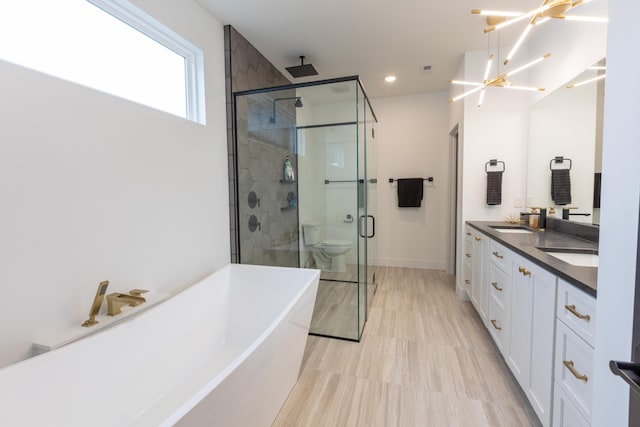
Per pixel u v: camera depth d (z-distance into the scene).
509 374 1.86
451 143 4.02
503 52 2.82
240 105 2.49
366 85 3.83
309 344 2.27
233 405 1.03
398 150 4.38
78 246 1.32
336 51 2.84
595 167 1.93
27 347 1.15
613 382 0.78
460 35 2.57
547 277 1.33
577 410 1.11
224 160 2.39
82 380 1.18
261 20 2.30
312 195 3.09
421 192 4.27
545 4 1.47
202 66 2.13
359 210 2.71
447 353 2.11
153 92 1.86
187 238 2.00
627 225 0.73
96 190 1.39
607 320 0.80
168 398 1.46
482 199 3.02
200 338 1.82
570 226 2.17
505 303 1.88
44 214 1.19
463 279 3.13
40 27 1.28
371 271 3.36
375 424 1.48
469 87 2.91
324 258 3.11
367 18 2.29
